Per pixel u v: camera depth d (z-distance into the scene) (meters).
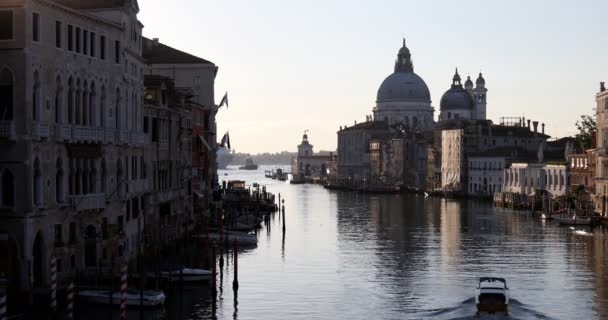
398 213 146.88
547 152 191.62
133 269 62.81
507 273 72.50
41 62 52.06
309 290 63.44
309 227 116.38
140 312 52.16
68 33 55.72
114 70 62.22
